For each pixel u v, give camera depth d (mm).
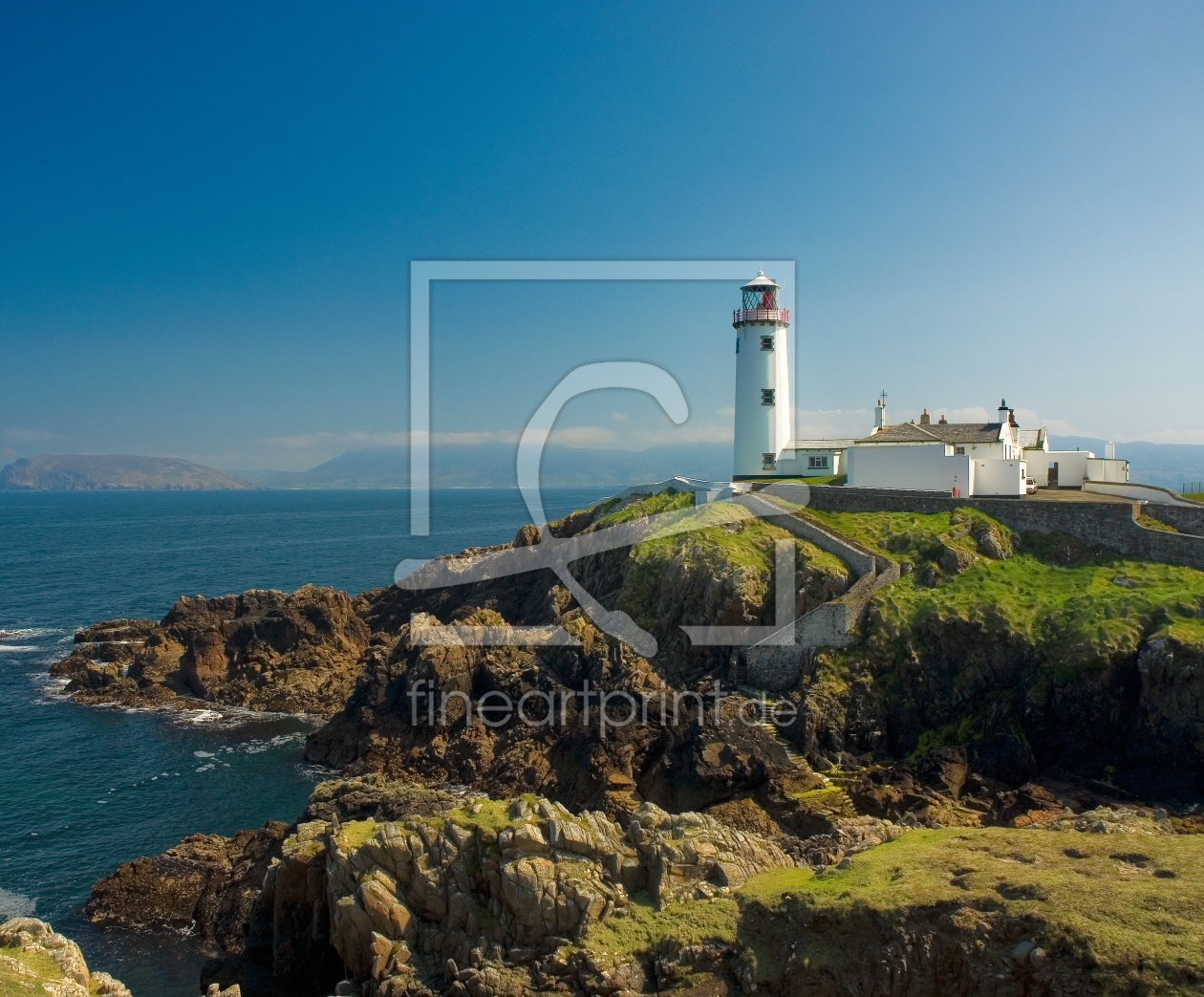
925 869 34250
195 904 51000
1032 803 48844
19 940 36000
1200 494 83688
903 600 62312
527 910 35375
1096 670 53094
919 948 30375
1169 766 49656
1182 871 32062
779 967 32031
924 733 56656
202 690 93062
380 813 48969
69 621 136750
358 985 38031
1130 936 28469
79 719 86062
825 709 57062
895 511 75438
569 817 39125
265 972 44406
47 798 67188
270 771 72312
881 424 103875
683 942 33281
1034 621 58281
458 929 36844
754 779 53938
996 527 69625
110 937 48938
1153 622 54938
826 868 36500
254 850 54250
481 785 62688
